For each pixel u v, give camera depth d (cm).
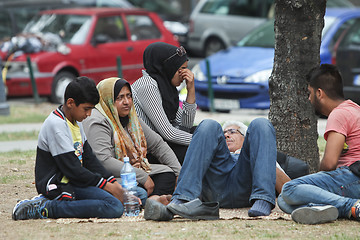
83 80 1712
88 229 1589
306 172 1969
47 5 6225
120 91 1933
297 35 2208
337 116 1675
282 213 1761
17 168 2636
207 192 1853
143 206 1892
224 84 4281
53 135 1703
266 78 4172
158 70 2116
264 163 1712
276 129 2267
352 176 1689
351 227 1578
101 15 5288
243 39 4722
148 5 7606
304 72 2222
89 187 1747
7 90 5053
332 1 6412
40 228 1605
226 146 1831
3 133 3725
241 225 1614
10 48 5075
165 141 2125
